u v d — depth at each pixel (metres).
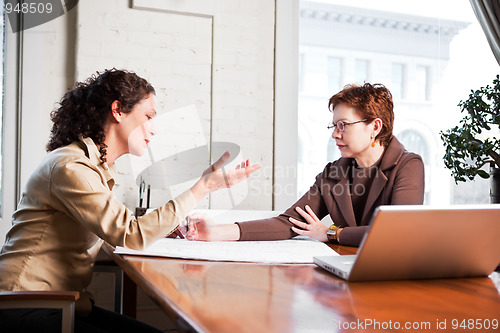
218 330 0.56
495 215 0.86
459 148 2.51
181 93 2.69
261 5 2.87
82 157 1.26
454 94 3.66
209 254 1.15
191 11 2.70
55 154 1.27
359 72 4.16
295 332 0.56
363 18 4.11
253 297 0.74
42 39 2.50
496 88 2.63
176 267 1.00
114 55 2.57
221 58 2.77
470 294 0.79
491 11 3.24
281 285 0.84
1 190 2.47
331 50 4.10
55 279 1.25
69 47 2.55
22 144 2.46
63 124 1.36
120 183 2.55
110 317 1.40
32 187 1.26
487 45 3.60
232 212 2.21
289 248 1.29
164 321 2.48
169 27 2.68
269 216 2.22
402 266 0.87
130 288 1.80
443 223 0.84
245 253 1.18
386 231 0.82
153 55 2.64
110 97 1.35
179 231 1.48
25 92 2.47
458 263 0.91
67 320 0.94
